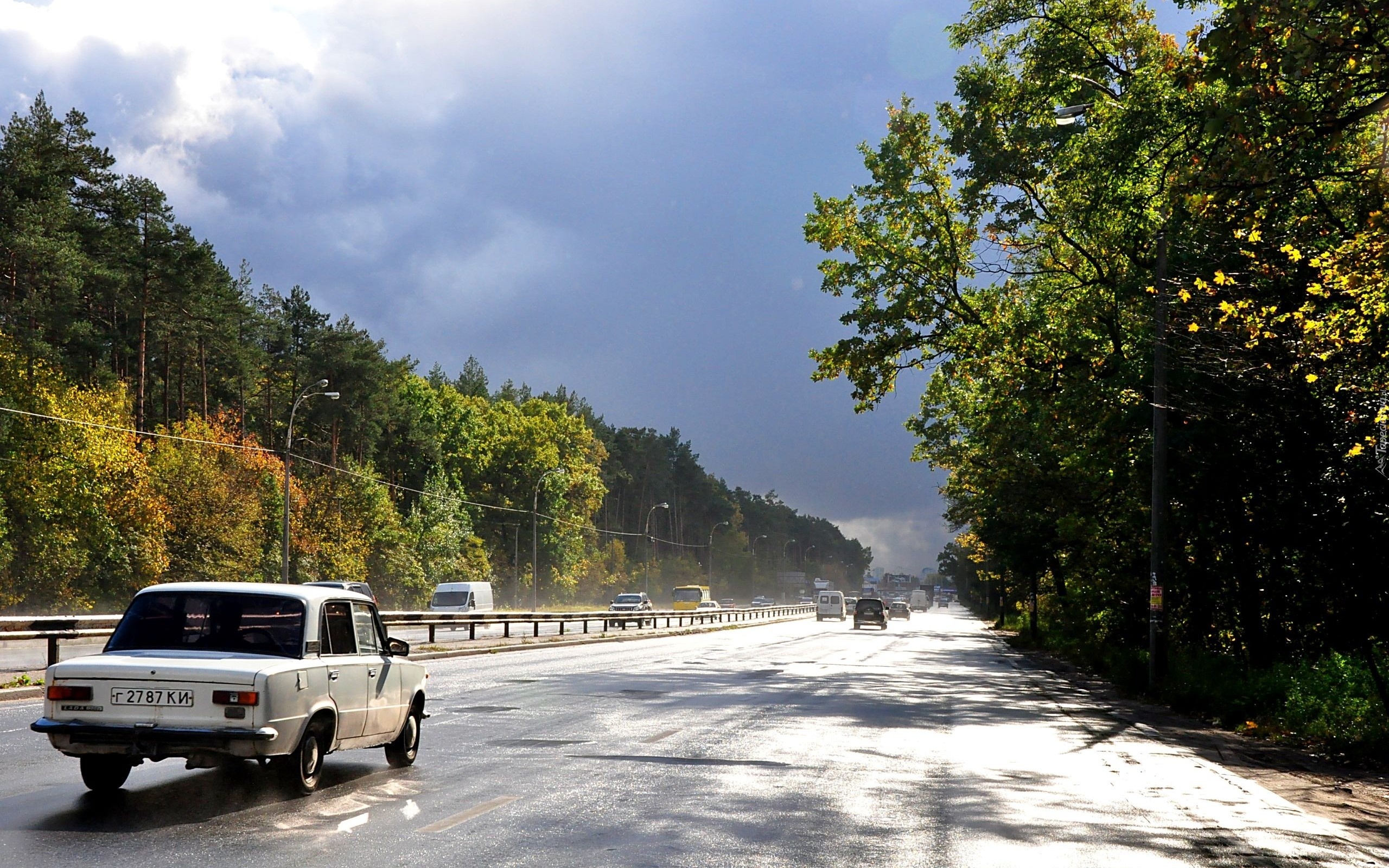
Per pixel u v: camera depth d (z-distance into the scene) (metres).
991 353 33.34
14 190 68.94
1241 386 20.20
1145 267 27.09
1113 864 8.35
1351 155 16.92
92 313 80.62
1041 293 34.03
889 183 34.53
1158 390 24.58
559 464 132.75
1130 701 23.88
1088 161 26.50
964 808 10.50
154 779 11.16
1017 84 32.34
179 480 74.94
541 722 17.08
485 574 112.00
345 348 97.00
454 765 12.54
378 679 11.63
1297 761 14.91
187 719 9.50
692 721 17.50
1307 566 20.25
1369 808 11.38
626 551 180.25
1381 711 16.41
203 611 10.38
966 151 32.97
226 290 95.06
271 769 11.73
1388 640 18.80
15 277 67.50
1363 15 10.74
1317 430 19.02
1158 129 22.06
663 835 8.95
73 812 9.41
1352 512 18.72
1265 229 17.19
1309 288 14.40
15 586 62.38
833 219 35.22
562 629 52.50
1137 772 13.35
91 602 65.12
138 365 78.31
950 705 21.67
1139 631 33.75
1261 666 24.00
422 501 105.88
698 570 191.50
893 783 11.91
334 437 96.31
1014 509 46.16
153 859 7.78
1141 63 29.52
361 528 91.69
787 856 8.31
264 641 10.30
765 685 25.25
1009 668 35.38
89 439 64.12
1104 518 33.38
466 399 132.25
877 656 40.28
